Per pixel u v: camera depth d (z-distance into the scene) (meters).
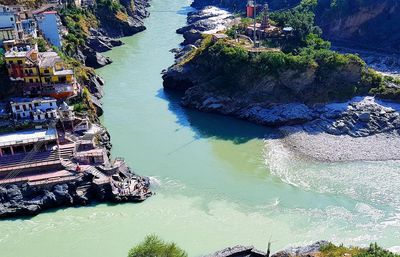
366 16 188.62
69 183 91.56
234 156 107.62
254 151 109.88
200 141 114.75
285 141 114.62
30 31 133.50
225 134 118.69
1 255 75.56
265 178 98.44
